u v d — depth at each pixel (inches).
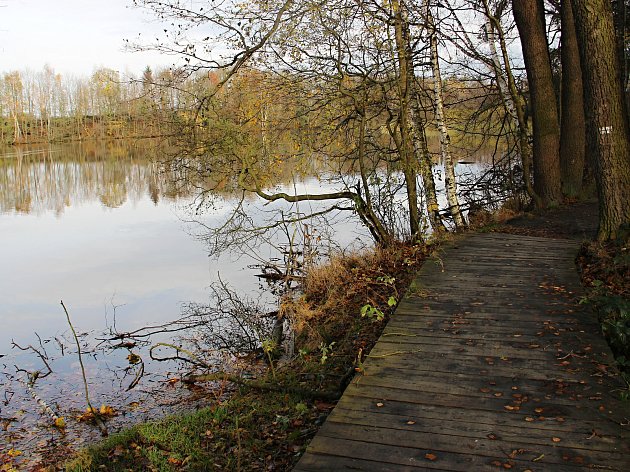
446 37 455.8
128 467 184.9
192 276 482.3
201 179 413.1
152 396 265.1
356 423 155.7
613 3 636.7
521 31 522.9
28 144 2610.7
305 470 133.8
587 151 612.7
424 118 499.5
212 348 323.0
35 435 231.1
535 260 327.6
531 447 139.4
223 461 175.2
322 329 298.2
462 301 260.5
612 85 312.8
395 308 275.4
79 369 302.0
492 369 186.9
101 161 1715.1
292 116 398.6
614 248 303.3
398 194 477.4
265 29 358.9
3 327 372.2
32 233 699.4
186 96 375.6
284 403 218.5
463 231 449.7
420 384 178.9
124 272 501.4
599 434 143.7
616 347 203.9
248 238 416.5
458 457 136.8
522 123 528.4
